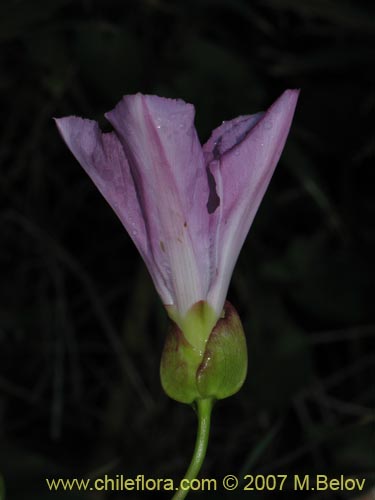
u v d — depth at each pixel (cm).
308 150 43
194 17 39
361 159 42
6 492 30
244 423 42
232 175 20
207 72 36
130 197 21
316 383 41
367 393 42
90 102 41
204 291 21
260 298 39
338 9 36
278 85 41
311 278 39
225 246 21
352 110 41
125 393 42
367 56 38
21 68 43
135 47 36
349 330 40
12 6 33
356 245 42
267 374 38
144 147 20
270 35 42
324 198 37
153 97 19
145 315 42
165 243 21
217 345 21
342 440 34
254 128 20
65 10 37
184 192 20
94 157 21
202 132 36
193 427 43
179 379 21
